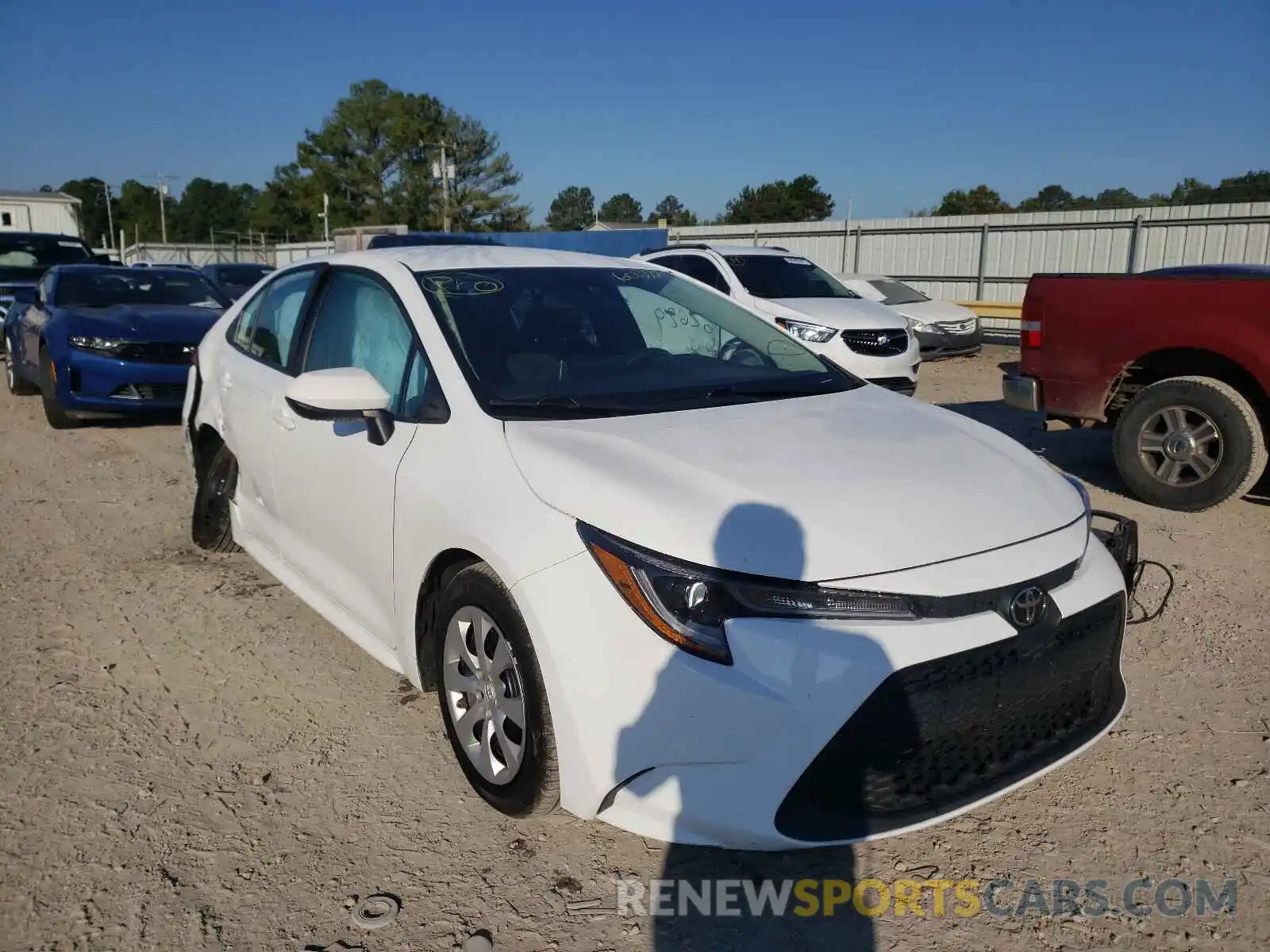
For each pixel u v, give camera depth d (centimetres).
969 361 1509
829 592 243
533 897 268
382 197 7600
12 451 829
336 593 380
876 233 2142
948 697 247
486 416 309
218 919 258
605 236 2625
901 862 285
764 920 261
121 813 303
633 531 254
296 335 422
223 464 517
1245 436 588
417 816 304
